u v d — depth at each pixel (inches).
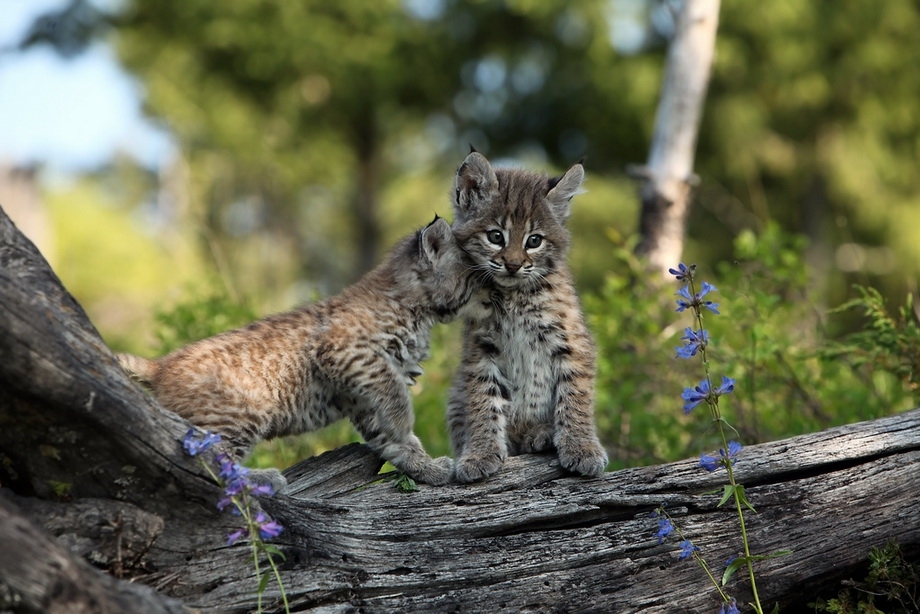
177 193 1717.5
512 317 410.0
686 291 309.4
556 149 1659.7
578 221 1375.5
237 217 1749.5
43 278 277.4
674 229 687.1
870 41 1352.1
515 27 1608.0
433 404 552.1
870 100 1392.7
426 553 315.6
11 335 250.2
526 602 313.3
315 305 388.5
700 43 680.4
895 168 1412.4
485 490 342.6
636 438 491.5
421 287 395.5
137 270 1471.5
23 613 230.2
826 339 528.1
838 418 474.0
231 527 291.7
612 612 319.0
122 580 266.1
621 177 1573.6
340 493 363.3
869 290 499.8
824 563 337.4
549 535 327.6
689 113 682.8
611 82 1421.0
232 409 357.4
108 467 277.3
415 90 1686.8
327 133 1720.0
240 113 1611.7
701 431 477.4
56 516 276.2
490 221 414.9
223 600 284.7
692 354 307.0
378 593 305.3
